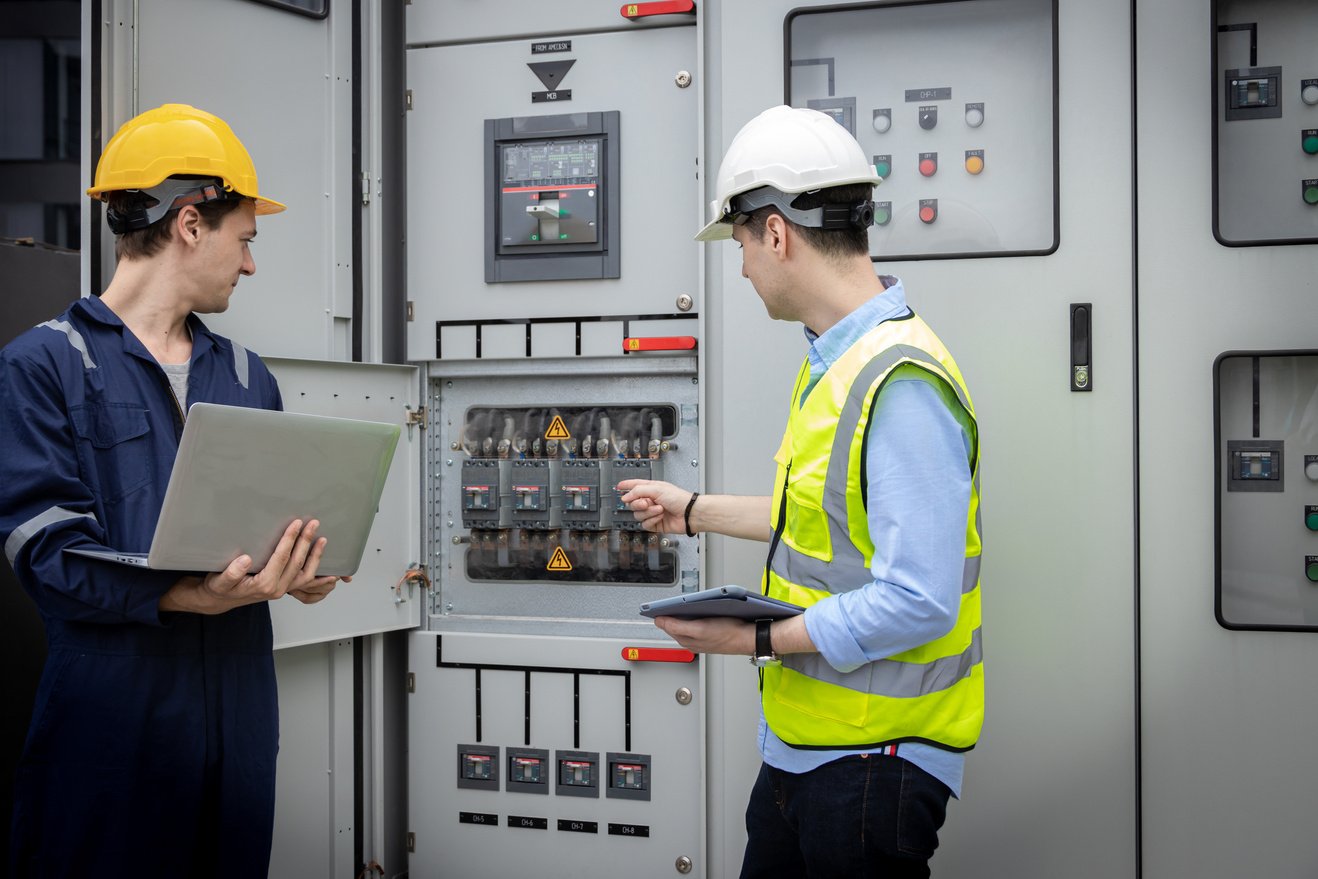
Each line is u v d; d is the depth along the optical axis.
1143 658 2.03
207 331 1.74
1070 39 2.04
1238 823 2.00
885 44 2.15
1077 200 2.04
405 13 2.50
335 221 2.38
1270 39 1.99
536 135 2.42
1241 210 2.00
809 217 1.48
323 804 2.38
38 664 2.16
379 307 2.44
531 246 2.43
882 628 1.31
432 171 2.50
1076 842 2.05
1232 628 1.99
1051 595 2.06
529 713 2.44
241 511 1.39
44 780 1.52
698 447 2.34
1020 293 2.07
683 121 2.36
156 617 1.45
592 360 2.43
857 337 1.46
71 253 2.30
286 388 2.27
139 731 1.52
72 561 1.39
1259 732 1.99
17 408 1.45
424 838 2.51
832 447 1.42
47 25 3.72
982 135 2.11
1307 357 2.00
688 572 2.42
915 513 1.31
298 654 2.34
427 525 2.55
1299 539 2.01
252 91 2.25
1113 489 2.03
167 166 1.60
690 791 2.35
